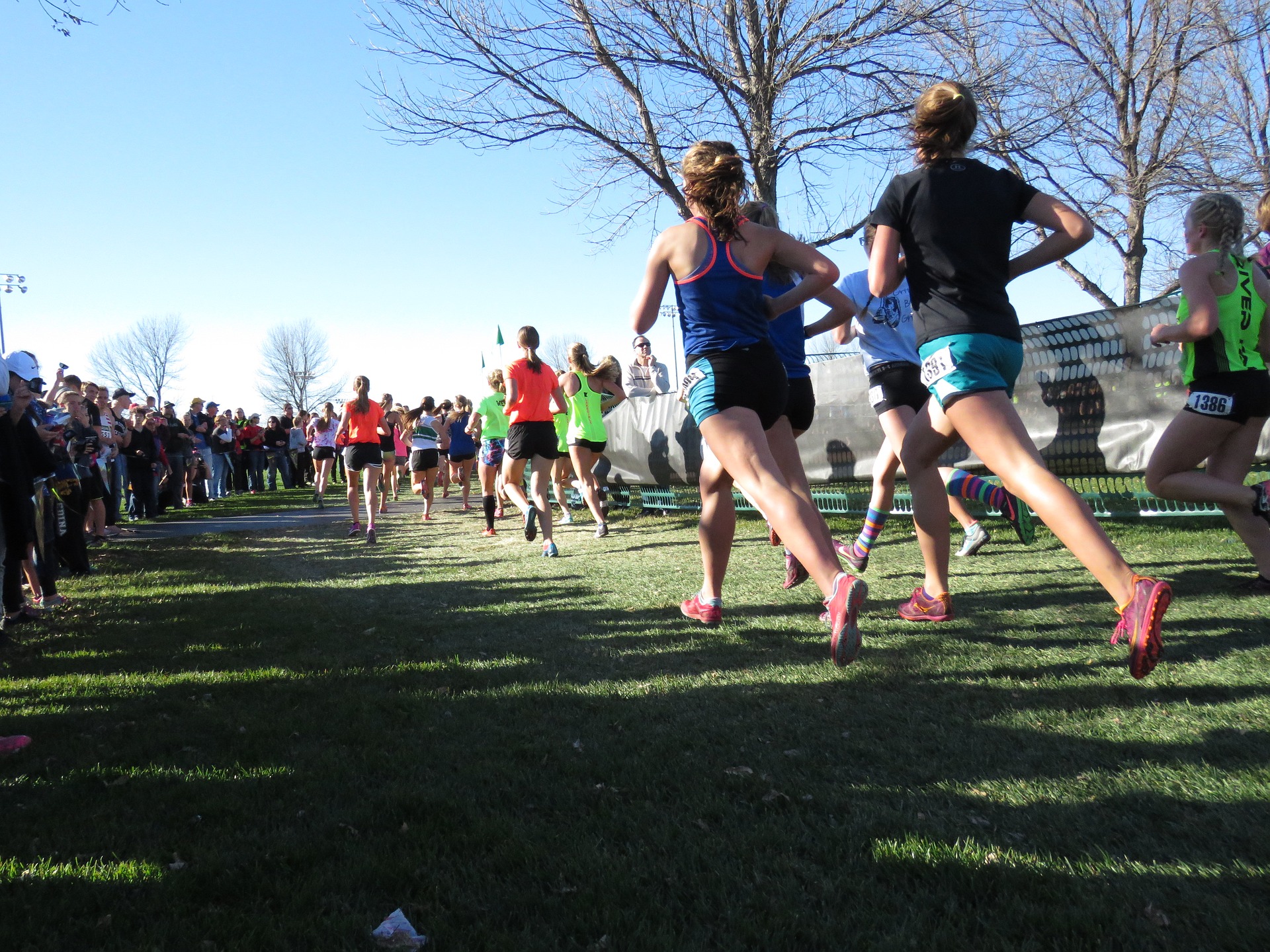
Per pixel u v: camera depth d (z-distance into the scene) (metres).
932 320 3.10
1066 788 2.34
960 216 3.10
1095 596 4.50
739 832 2.21
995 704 3.02
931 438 3.93
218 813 2.47
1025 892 1.86
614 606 5.14
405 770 2.72
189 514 15.22
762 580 5.64
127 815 2.48
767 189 11.86
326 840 2.26
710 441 3.26
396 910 1.92
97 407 10.45
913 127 3.32
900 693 3.20
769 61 11.59
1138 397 6.23
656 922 1.86
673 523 9.45
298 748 2.99
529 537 7.60
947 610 4.20
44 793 2.69
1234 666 3.20
